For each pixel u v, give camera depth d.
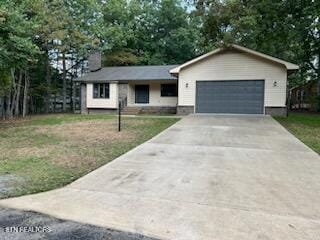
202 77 15.85
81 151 6.89
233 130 9.86
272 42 14.99
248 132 9.44
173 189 4.23
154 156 6.32
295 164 5.61
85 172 5.17
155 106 19.11
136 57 28.69
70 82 27.56
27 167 5.43
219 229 2.99
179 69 16.05
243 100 15.28
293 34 13.59
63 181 4.64
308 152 6.64
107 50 26.89
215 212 3.41
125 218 3.26
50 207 3.59
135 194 4.04
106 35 25.09
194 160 5.95
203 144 7.61
